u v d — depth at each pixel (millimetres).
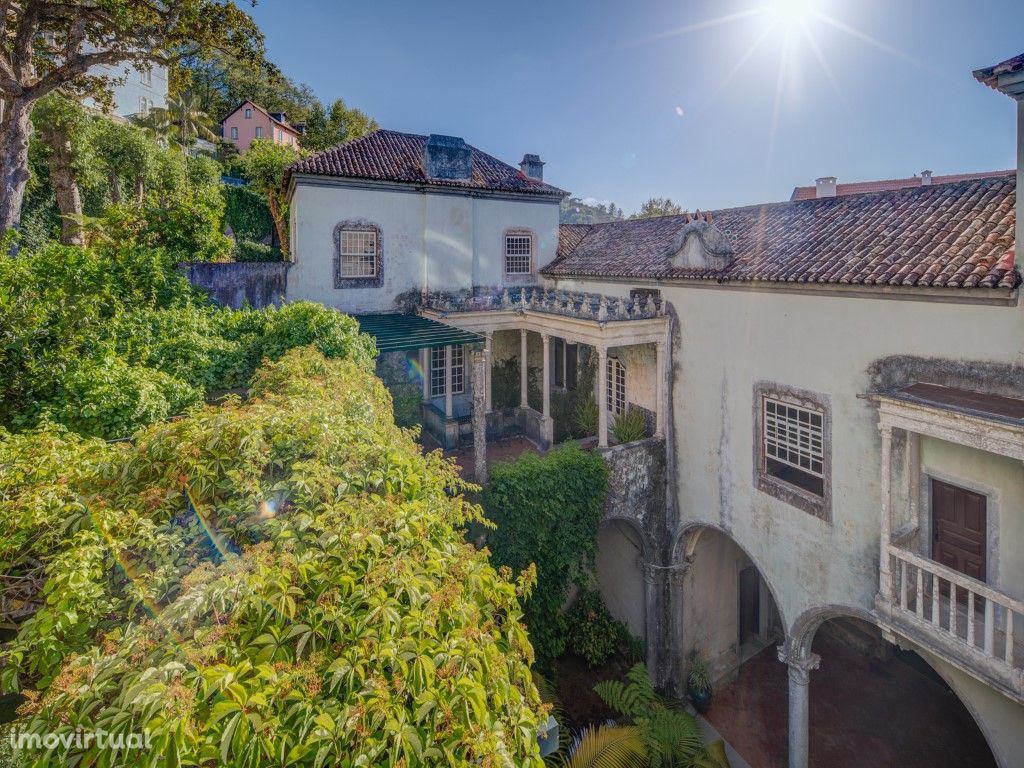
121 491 5035
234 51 20641
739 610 18203
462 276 20312
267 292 16969
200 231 15820
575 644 17000
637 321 15430
